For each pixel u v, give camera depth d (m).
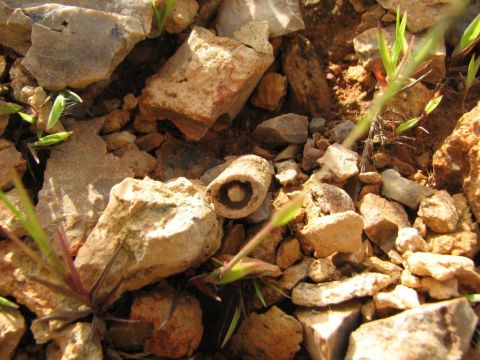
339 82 0.14
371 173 0.12
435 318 0.10
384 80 0.12
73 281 0.10
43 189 0.11
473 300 0.10
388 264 0.11
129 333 0.11
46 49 0.12
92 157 0.12
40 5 0.12
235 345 0.11
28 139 0.12
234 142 0.13
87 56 0.12
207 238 0.10
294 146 0.13
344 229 0.11
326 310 0.10
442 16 0.13
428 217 0.11
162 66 0.13
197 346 0.11
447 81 0.13
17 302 0.11
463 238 0.11
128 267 0.10
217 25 0.14
